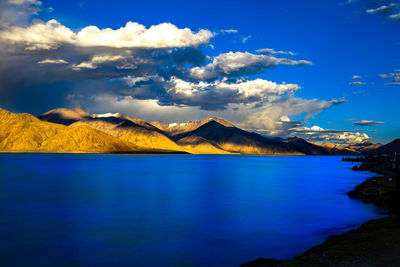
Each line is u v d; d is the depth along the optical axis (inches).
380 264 710.5
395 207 1843.0
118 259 974.4
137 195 2367.1
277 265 789.2
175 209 1819.6
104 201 2084.2
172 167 6127.0
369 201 2112.5
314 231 1314.0
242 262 946.7
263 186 3070.9
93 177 3735.2
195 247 1093.8
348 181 3695.9
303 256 871.1
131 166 5994.1
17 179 3405.5
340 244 967.6
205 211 1761.8
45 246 1102.4
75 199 2150.6
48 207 1852.9
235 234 1268.5
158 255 1010.1
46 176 3762.3
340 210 1786.4
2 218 1552.7
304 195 2431.1
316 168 6771.7
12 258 983.0
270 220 1524.4
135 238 1205.7
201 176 4207.7
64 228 1357.0
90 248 1080.8
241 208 1862.7
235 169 5959.6
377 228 1187.9
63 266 914.7
